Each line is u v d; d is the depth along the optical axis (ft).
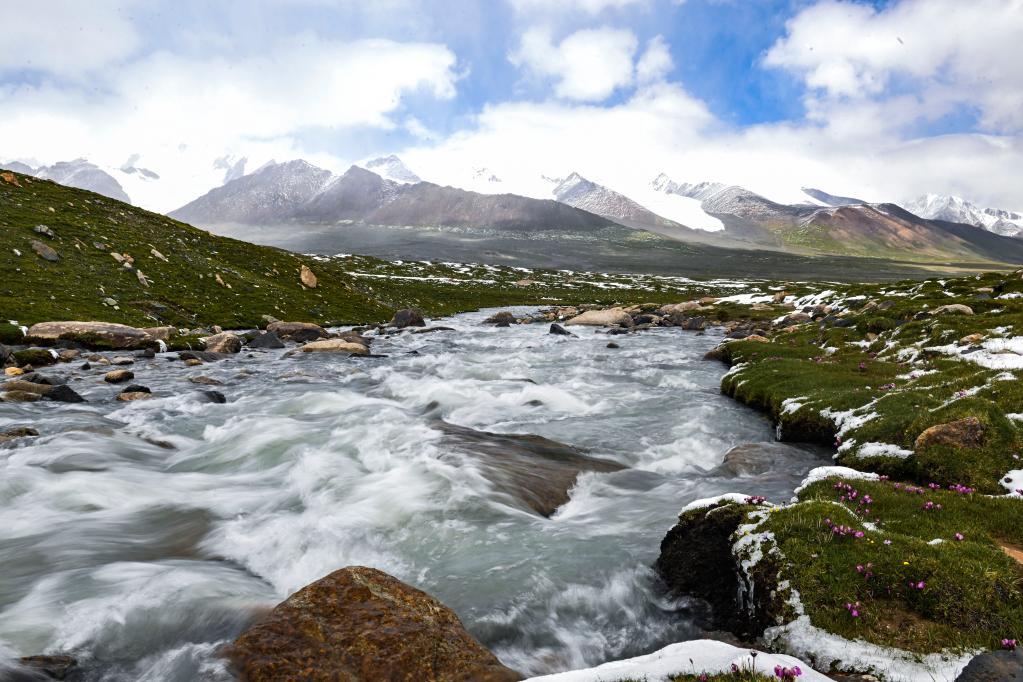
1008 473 45.85
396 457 57.16
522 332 215.92
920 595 26.84
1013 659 22.27
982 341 92.89
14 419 70.18
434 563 36.65
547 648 29.40
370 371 119.34
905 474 50.08
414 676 23.68
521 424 75.15
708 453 65.00
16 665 24.93
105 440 62.54
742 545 32.35
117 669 26.23
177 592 32.37
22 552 37.52
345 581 28.45
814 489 44.14
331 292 273.95
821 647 25.43
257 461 57.77
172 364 121.49
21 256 166.30
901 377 82.02
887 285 273.95
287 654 24.72
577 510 47.01
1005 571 28.45
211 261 233.14
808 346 131.95
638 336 199.62
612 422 76.64
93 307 155.94
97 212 222.48
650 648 29.60
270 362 131.23
